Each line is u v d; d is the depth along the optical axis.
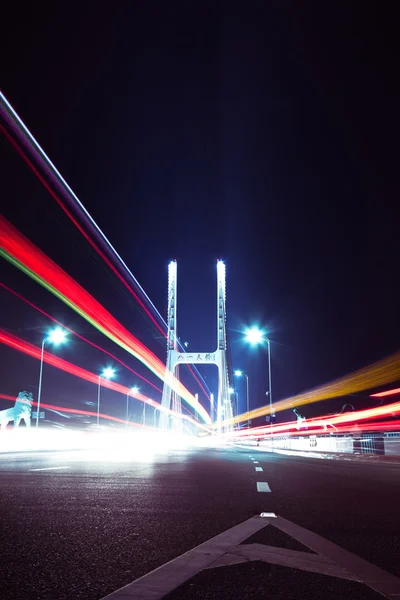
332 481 10.04
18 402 31.08
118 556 3.81
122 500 6.59
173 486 8.30
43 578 3.25
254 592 3.01
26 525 4.86
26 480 8.77
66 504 6.14
